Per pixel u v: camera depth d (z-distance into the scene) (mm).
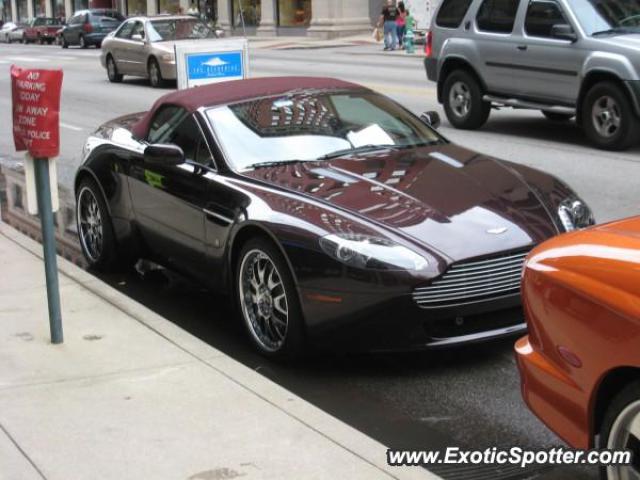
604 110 12242
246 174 6242
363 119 6996
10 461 4172
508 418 4859
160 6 52688
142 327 5961
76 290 6781
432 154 6590
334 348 5383
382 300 5102
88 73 27891
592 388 3473
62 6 65562
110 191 7484
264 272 5695
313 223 5398
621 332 3293
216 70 13609
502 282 5254
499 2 13695
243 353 5945
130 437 4383
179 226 6652
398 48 33125
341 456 4141
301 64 27250
